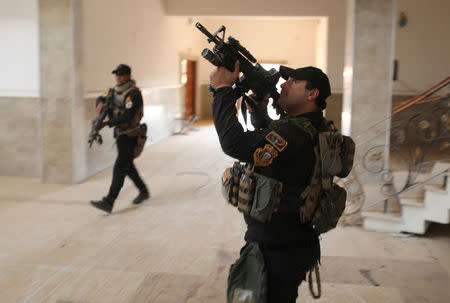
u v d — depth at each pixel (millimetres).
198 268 3338
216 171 6988
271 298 1633
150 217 4602
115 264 3393
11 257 3498
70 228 4219
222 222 4465
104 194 5543
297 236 1660
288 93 1726
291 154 1607
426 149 4230
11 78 6332
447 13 9344
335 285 3066
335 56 10281
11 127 6410
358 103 5617
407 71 9578
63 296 2873
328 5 10164
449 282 3121
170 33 11547
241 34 14508
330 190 1713
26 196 5402
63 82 5949
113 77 7832
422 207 3967
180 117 12648
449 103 4281
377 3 5496
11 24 6254
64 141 6039
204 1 10695
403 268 3357
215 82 1632
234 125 1570
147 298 2863
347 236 4051
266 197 1604
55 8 5840
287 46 14359
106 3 7414
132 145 4648
